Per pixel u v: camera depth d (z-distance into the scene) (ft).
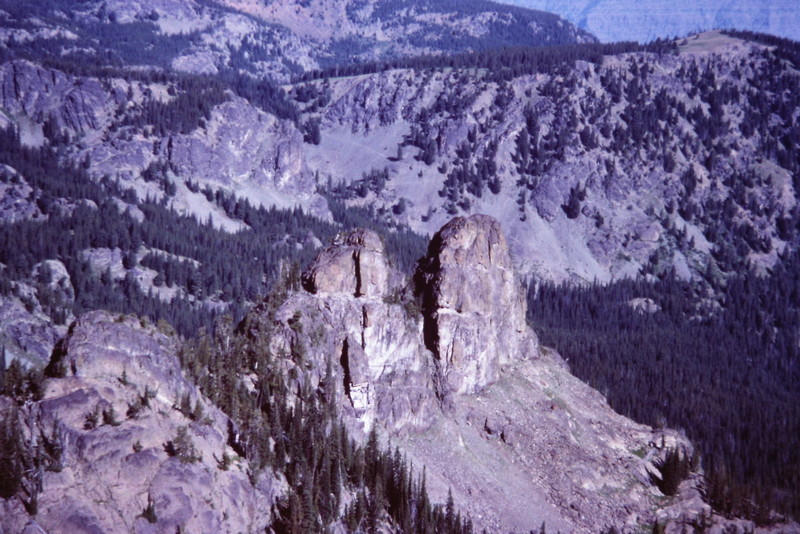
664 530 590.14
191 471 356.79
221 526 358.43
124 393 366.84
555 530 538.06
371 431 506.48
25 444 322.96
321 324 534.37
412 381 570.87
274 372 480.23
